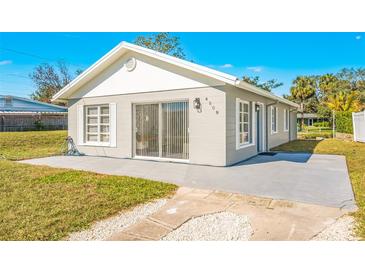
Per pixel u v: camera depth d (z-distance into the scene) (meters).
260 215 4.31
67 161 10.10
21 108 30.44
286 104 17.41
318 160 9.83
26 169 8.01
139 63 10.26
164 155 9.95
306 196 5.30
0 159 10.45
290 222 4.02
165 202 5.00
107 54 10.51
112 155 11.22
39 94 39.94
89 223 4.04
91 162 9.80
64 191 5.62
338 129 26.48
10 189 5.77
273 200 5.06
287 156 10.98
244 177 7.05
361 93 40.00
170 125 9.77
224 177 7.08
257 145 12.16
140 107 10.48
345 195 5.34
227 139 8.66
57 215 4.30
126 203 4.88
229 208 4.66
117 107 10.98
